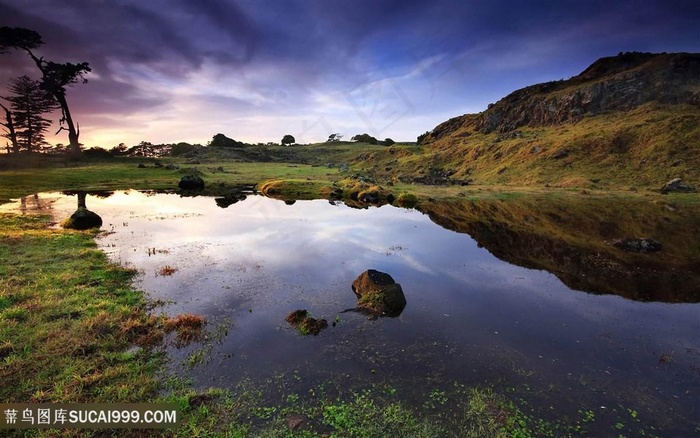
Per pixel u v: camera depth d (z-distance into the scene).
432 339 9.70
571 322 11.19
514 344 9.64
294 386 7.45
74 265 14.05
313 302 11.94
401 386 7.59
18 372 7.31
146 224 23.84
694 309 12.45
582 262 18.05
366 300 11.67
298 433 6.15
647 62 106.62
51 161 70.75
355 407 6.84
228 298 11.95
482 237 23.44
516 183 66.75
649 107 87.00
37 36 72.69
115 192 43.47
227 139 141.88
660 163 59.25
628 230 26.45
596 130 78.88
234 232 22.20
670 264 17.89
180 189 48.00
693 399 7.55
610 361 8.95
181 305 11.23
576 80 121.19
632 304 12.80
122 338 8.88
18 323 9.22
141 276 13.66
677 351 9.55
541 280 15.22
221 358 8.41
